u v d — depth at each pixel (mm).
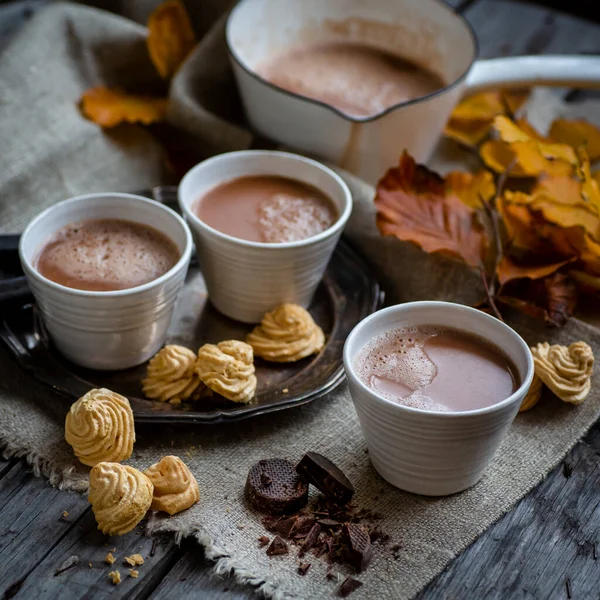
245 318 734
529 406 681
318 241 702
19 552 604
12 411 669
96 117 829
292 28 877
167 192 785
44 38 847
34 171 796
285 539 616
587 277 740
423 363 643
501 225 777
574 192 746
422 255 748
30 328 703
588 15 1111
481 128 882
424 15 863
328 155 799
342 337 720
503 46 976
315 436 670
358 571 603
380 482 646
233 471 649
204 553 609
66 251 696
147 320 679
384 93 845
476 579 605
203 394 678
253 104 804
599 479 652
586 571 610
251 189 755
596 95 967
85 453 637
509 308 724
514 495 639
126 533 614
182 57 890
